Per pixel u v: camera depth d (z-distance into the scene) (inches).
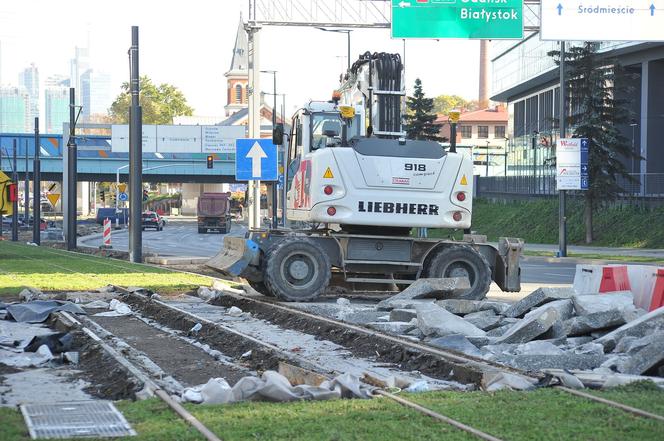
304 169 927.7
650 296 722.8
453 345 553.6
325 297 940.6
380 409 353.7
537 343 533.6
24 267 1370.6
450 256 890.7
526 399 377.1
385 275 940.6
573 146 1907.0
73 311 754.2
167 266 1547.7
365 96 946.1
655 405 361.1
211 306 872.3
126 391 412.8
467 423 330.0
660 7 1382.9
